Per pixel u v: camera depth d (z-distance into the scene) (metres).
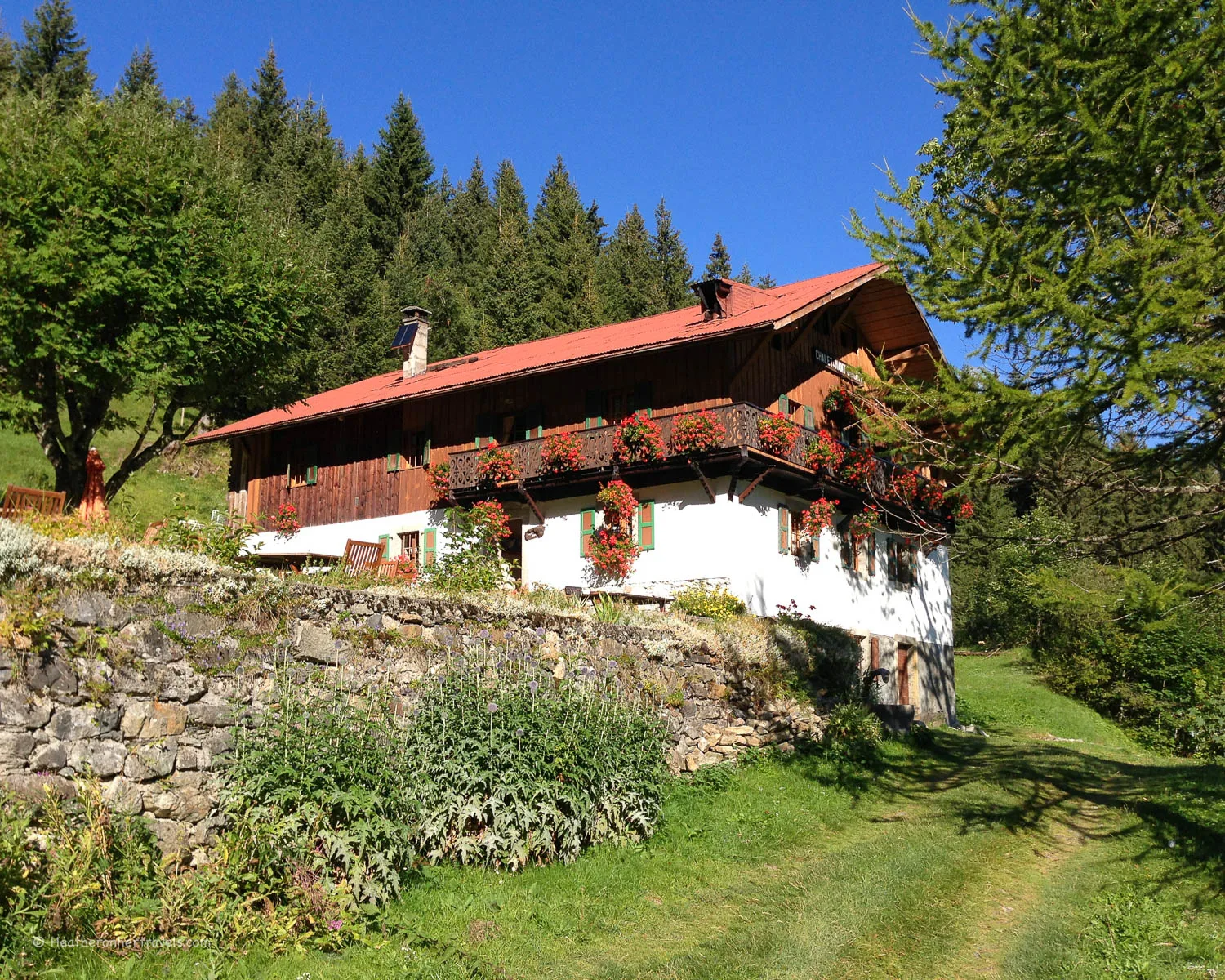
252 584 9.03
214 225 18.95
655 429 21.42
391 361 48.69
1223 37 8.62
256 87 79.38
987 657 37.50
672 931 8.82
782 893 10.04
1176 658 29.64
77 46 74.69
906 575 27.09
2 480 27.25
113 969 6.17
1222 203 9.92
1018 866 11.75
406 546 25.98
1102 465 10.20
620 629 13.59
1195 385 8.78
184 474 35.53
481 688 10.16
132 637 7.93
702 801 12.77
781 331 22.06
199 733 8.20
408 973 7.08
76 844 6.79
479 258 73.06
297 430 29.20
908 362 25.25
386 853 8.05
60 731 7.28
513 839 9.29
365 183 71.88
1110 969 8.55
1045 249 9.48
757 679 15.88
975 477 10.39
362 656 9.77
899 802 14.71
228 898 7.25
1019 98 9.81
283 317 19.92
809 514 22.23
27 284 16.23
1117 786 16.31
